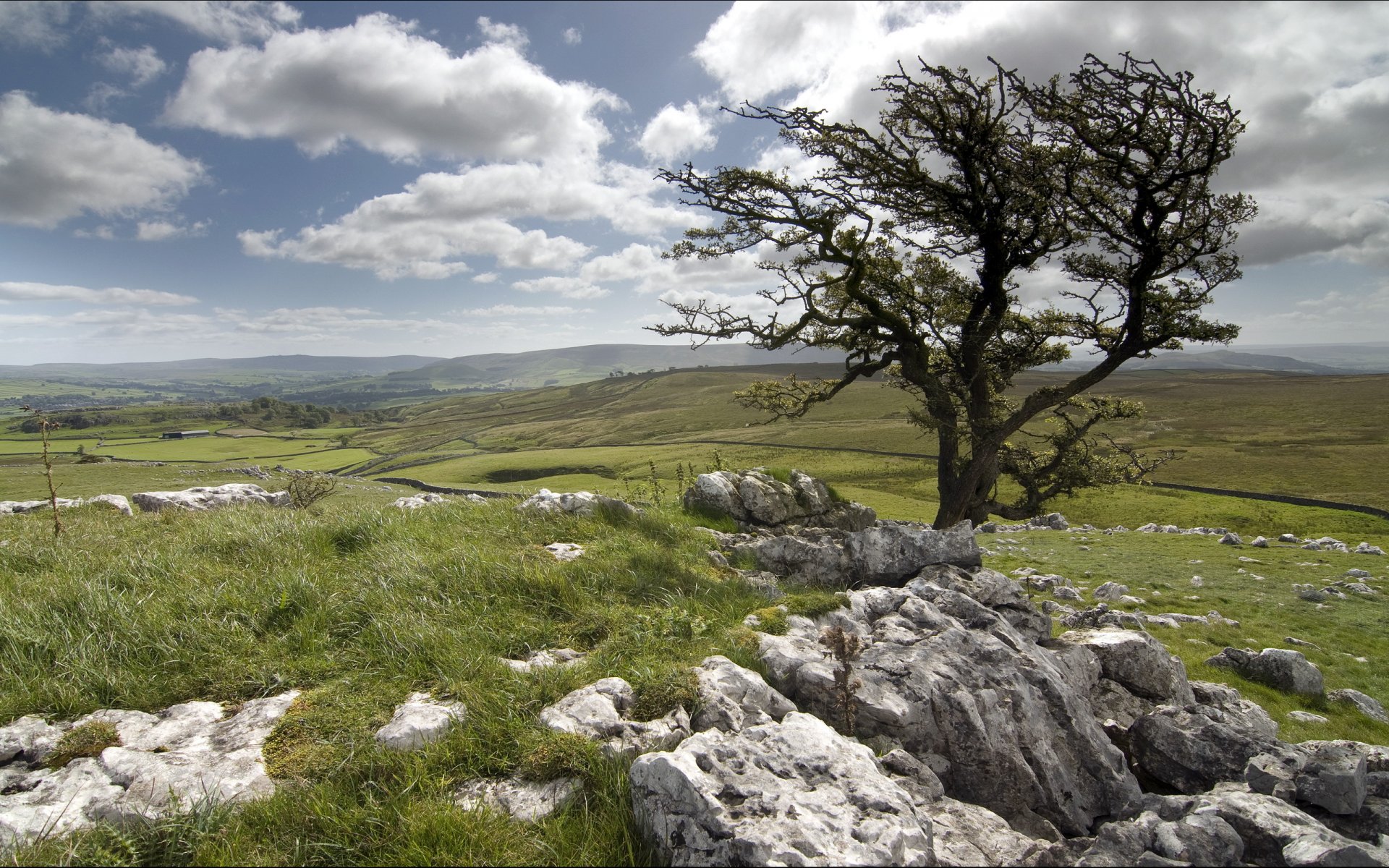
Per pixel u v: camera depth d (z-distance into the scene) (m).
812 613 9.94
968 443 30.42
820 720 6.79
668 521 14.12
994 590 11.53
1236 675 18.25
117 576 9.83
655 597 9.92
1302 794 7.04
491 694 6.99
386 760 6.05
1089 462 32.06
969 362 28.27
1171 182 22.61
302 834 5.32
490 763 6.14
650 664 7.70
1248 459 134.12
